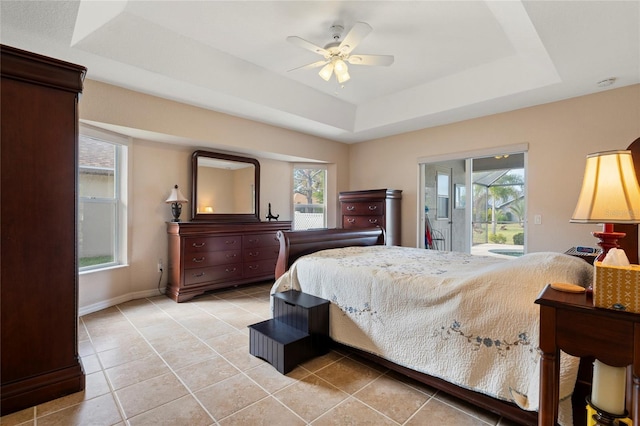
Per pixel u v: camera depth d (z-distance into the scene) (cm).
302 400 186
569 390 137
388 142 547
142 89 344
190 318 329
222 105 395
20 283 172
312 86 407
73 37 247
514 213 421
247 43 302
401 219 525
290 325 251
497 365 162
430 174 519
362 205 515
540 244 379
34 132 174
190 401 184
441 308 186
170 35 283
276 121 463
